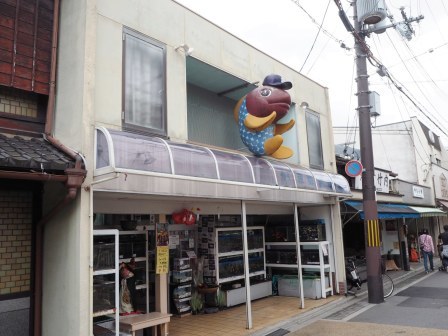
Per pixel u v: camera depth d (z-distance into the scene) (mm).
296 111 11219
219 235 9961
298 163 10906
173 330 7941
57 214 5816
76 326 5305
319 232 11258
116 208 6887
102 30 6359
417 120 24797
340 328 8023
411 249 20203
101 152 5691
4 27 5805
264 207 10633
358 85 11312
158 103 7180
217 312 9445
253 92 8695
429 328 7707
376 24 11141
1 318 5500
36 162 4969
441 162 28859
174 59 7621
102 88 6219
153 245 8273
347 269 11891
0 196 5715
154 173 5738
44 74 6164
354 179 13922
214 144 10055
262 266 11422
